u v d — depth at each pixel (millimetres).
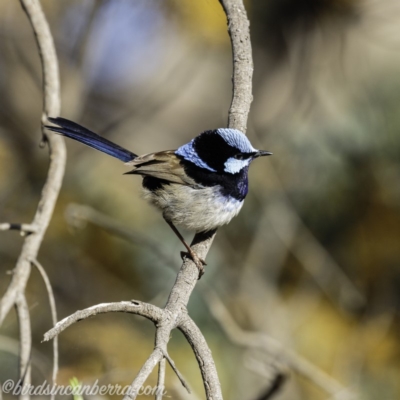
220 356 12000
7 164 14180
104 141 9766
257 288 13086
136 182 13789
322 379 10586
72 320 5664
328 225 13133
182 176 9258
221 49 14750
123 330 11859
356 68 13789
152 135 16469
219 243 13516
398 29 14141
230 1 9273
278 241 13359
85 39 14281
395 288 12727
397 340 12344
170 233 13219
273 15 14047
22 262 7965
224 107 15961
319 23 13820
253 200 13531
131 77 15938
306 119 13742
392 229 12844
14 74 14977
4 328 11773
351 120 13227
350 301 12641
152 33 14859
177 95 15781
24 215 13648
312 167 13273
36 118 14906
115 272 13016
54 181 8680
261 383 12062
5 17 14859
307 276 13312
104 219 11414
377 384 11961
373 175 12906
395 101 13219
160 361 5922
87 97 15461
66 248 13094
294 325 12734
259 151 9297
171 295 7082
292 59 14102
